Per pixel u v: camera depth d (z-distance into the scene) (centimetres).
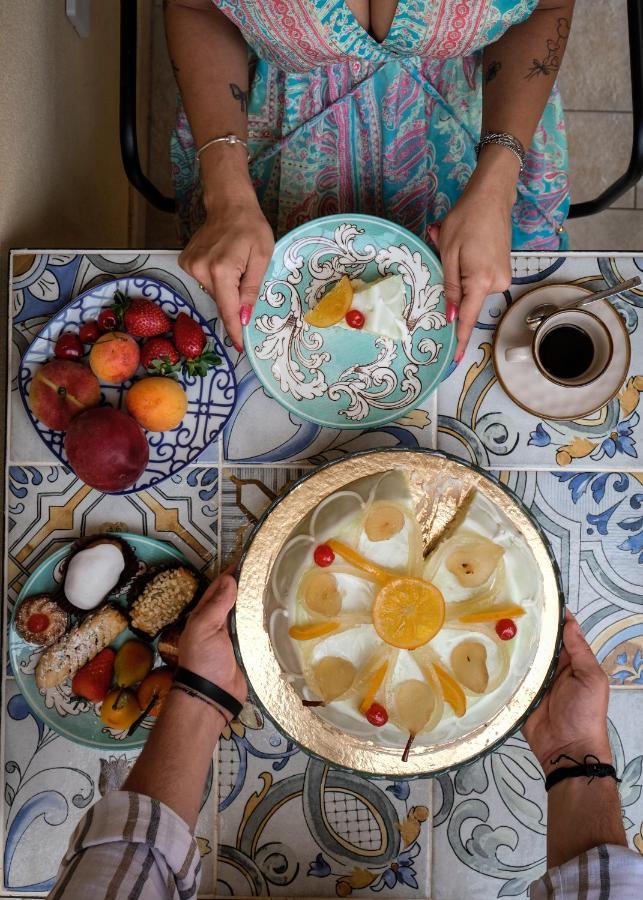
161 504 87
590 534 87
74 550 84
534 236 102
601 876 64
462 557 78
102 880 59
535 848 85
